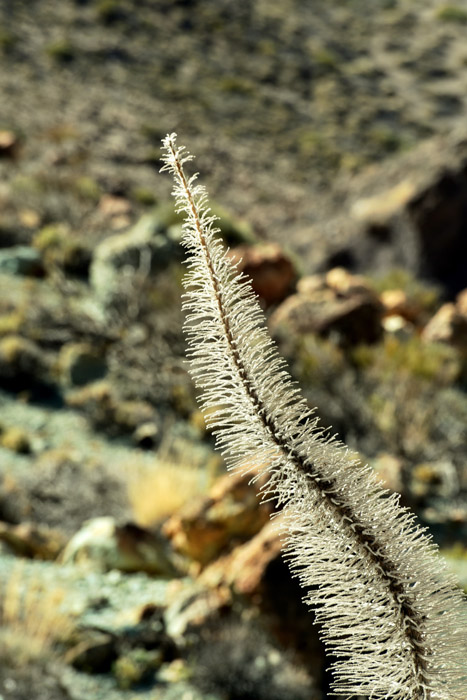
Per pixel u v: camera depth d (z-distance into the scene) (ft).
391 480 31.81
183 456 33.99
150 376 38.70
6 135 84.02
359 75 156.46
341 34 172.24
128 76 139.23
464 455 35.14
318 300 48.44
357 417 36.40
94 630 20.53
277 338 42.91
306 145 129.49
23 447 33.22
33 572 23.48
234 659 19.06
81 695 18.19
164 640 20.36
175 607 21.36
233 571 21.39
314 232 78.18
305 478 3.23
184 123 127.03
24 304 44.29
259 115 137.08
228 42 158.61
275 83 148.66
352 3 185.47
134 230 49.80
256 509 23.72
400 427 36.06
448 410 40.83
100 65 140.05
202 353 3.15
